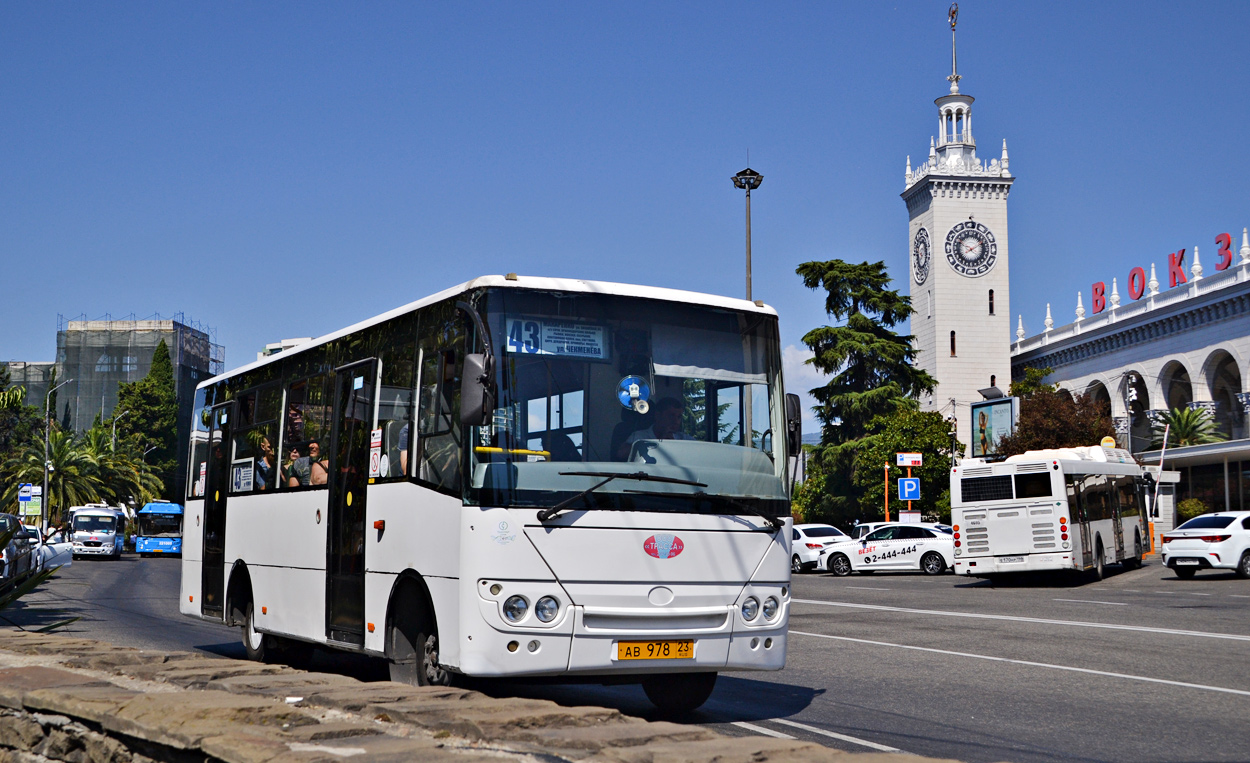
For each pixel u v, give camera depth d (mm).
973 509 31219
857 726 9328
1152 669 12938
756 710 10211
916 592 28531
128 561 59719
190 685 7555
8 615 20547
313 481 11203
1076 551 30578
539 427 8383
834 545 41031
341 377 10906
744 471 9109
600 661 8305
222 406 14148
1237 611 21109
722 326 9328
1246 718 9789
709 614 8680
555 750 5383
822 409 66688
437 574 8625
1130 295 88188
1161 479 50062
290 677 7602
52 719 6523
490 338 8359
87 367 116375
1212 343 75500
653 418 8828
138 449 104125
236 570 13008
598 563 8344
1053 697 10977
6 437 82375
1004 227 102812
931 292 103062
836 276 65250
